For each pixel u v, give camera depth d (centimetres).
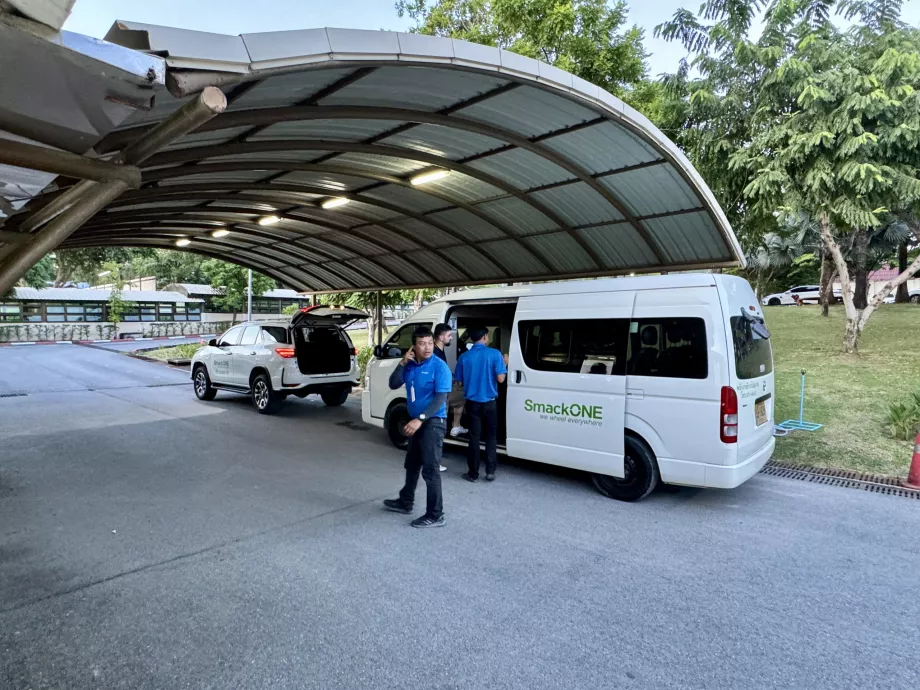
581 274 1088
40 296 3056
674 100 1141
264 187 884
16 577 383
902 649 300
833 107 945
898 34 984
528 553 423
